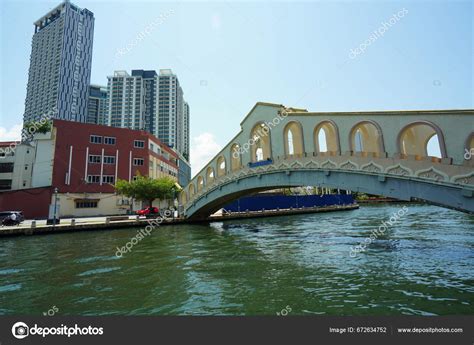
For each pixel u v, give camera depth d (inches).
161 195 1439.5
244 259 513.3
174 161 2613.2
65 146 1615.4
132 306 293.6
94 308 289.3
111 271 434.0
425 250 551.2
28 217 1460.4
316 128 649.0
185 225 1212.5
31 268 456.8
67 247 665.6
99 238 818.2
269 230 994.7
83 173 1633.9
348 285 348.8
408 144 513.3
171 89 3784.5
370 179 533.3
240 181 916.6
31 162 1622.8
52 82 2878.9
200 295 323.3
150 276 404.5
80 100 3021.7
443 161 423.8
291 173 719.7
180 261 502.9
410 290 327.0
